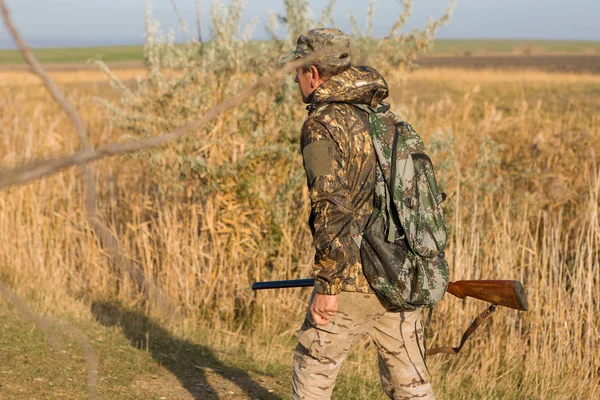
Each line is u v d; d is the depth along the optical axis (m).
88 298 5.83
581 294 4.78
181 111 5.78
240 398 4.02
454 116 9.41
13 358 4.05
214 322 5.39
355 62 6.35
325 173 2.40
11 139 8.23
